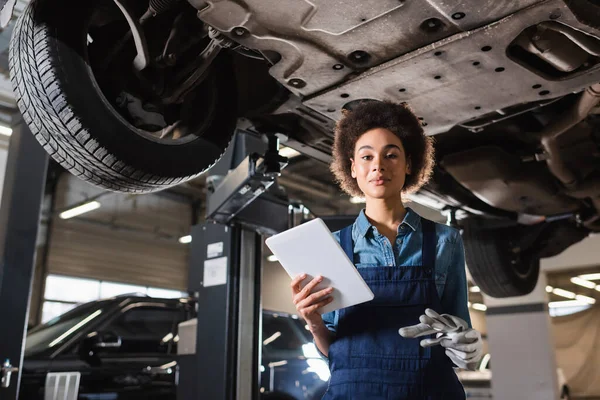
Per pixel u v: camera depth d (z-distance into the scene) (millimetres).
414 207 4062
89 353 3424
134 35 1573
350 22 1406
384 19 1390
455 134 2424
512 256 3443
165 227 10781
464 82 1659
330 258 954
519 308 6914
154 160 1627
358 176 1119
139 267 10352
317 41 1490
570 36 1451
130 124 1624
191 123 1833
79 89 1504
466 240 3305
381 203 1111
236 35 1466
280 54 1560
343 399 986
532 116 2342
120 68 1698
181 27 1653
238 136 3023
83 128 1508
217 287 2908
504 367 6855
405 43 1483
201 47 1808
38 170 3002
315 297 979
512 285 3369
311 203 10266
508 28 1394
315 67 1602
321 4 1352
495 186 2611
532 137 2322
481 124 1991
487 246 3273
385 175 1083
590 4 1351
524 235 3408
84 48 1549
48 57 1486
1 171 4594
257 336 2900
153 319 3939
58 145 1617
